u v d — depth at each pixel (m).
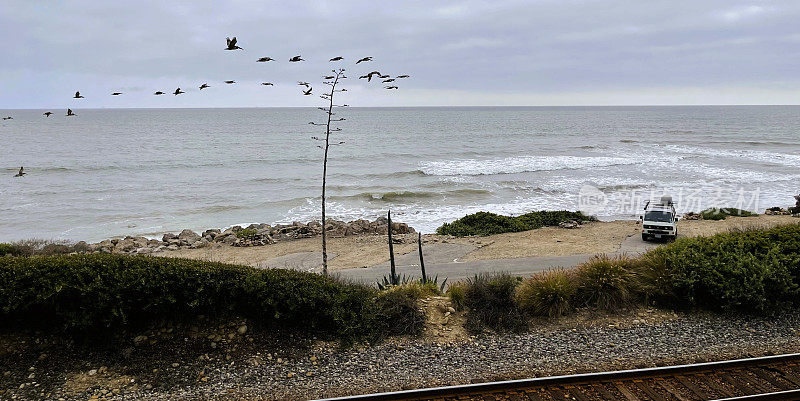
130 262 9.30
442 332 9.59
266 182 47.00
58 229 31.09
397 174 50.50
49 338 8.44
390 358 8.59
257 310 9.21
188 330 8.82
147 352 8.34
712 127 133.62
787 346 8.81
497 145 81.56
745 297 10.16
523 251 20.31
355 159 63.12
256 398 7.34
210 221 33.19
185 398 7.34
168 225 32.16
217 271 9.32
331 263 18.80
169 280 8.88
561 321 10.11
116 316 8.45
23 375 7.73
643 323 9.93
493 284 10.73
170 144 83.56
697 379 7.62
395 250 20.92
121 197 40.38
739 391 7.25
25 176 49.78
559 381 7.52
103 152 70.94
